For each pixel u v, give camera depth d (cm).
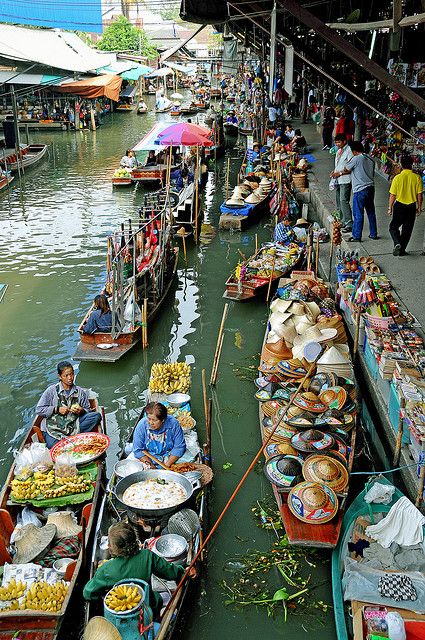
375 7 1198
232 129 3178
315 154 2020
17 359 924
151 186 2091
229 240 1526
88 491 576
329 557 556
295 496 549
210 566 553
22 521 550
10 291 1191
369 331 755
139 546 449
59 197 1973
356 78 1650
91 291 1193
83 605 488
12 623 446
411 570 495
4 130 2573
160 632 436
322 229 1262
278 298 962
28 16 2272
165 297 1119
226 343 986
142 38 5819
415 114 1336
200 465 613
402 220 978
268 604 512
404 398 587
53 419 657
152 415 593
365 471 642
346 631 448
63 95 3459
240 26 1911
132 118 3941
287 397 705
